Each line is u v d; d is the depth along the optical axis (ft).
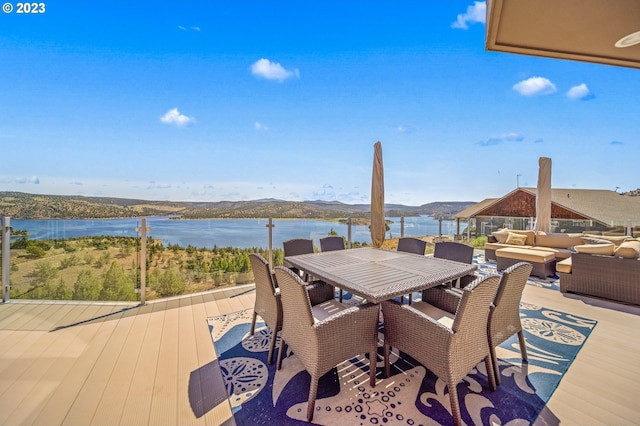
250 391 6.47
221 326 9.90
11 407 5.82
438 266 9.48
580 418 5.52
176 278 13.02
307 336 5.93
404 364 7.63
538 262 16.60
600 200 50.70
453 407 5.35
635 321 10.36
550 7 7.14
